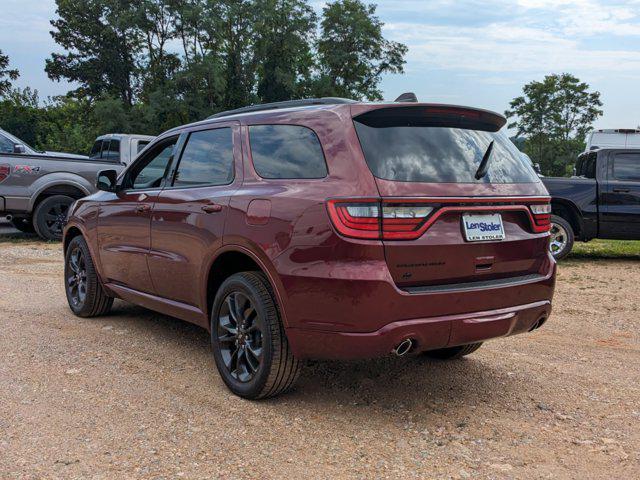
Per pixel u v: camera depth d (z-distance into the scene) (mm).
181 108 52812
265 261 3494
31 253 10234
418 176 3264
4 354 4574
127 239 4965
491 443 3221
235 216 3736
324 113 3539
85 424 3344
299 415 3531
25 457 2941
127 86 58719
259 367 3604
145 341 5000
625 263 10250
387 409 3660
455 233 3330
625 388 4129
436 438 3270
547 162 79000
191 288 4227
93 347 4805
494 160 3633
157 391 3871
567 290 7719
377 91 66875
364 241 3115
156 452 3029
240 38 58562
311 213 3285
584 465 2988
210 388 3943
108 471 2822
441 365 4543
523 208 3646
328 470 2887
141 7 53625
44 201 11312
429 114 3541
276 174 3664
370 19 64688
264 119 3947
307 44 60875
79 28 57062
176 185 4535
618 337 5492
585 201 10031
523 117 80562
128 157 14594
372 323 3125
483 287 3398
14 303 6414
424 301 3199
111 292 5434
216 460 2961
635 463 3018
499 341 5285
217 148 4242
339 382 4102
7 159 10945
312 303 3270
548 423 3506
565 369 4527
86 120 58219
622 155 10062
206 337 5152
